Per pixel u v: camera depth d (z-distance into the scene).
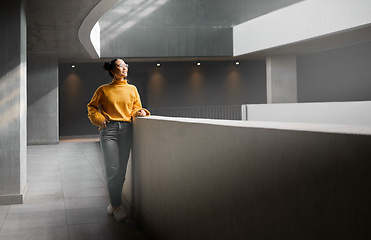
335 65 14.37
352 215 0.98
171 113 15.78
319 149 1.10
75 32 8.80
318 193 1.11
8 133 4.50
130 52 12.98
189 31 13.39
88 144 11.55
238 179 1.59
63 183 5.75
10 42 4.50
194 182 2.11
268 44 12.21
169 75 15.76
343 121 10.20
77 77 15.02
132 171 3.85
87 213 4.00
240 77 16.28
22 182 4.64
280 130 1.29
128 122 3.70
